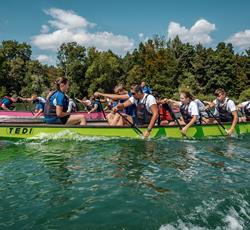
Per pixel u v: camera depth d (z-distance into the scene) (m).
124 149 6.45
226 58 57.81
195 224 3.09
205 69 58.25
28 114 14.52
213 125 8.55
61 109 7.22
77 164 5.20
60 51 61.38
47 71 69.44
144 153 6.12
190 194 3.84
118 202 3.57
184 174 4.71
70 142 7.09
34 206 3.47
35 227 2.99
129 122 7.68
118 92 9.17
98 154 5.95
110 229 2.96
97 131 7.46
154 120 7.38
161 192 3.90
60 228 2.97
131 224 3.05
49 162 5.33
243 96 52.38
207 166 5.23
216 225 3.09
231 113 8.89
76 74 60.44
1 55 64.25
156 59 63.97
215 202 3.61
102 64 58.94
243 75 58.19
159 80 59.34
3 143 6.94
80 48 60.94
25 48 76.62
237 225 3.11
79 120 7.67
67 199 3.66
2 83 63.75
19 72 66.12
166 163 5.35
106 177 4.49
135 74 61.94
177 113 11.34
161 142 7.36
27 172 4.73
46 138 7.19
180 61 66.38
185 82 58.00
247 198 3.79
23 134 7.09
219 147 7.05
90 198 3.69
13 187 4.06
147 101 7.55
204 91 58.09
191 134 8.20
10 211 3.34
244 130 9.29
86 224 3.05
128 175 4.60
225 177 4.59
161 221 3.12
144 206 3.47
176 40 75.25
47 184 4.18
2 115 14.41
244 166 5.28
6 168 4.94
